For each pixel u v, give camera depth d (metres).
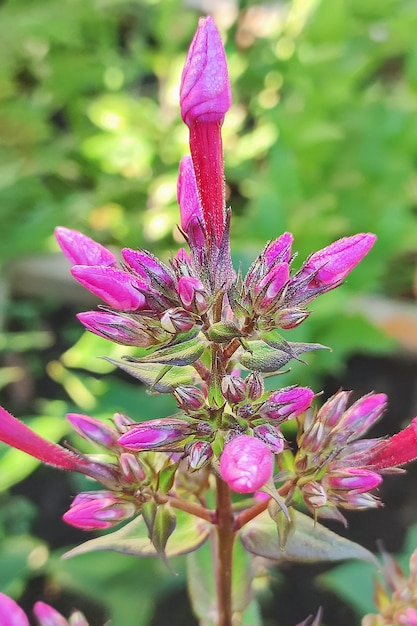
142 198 0.37
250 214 0.32
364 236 0.13
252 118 0.42
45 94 0.40
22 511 0.27
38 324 0.35
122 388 0.27
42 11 0.39
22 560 0.22
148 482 0.14
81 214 0.34
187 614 0.24
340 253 0.13
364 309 0.31
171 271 0.13
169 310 0.12
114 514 0.14
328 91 0.34
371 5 0.39
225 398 0.13
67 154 0.38
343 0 0.35
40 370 0.33
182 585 0.23
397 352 0.31
